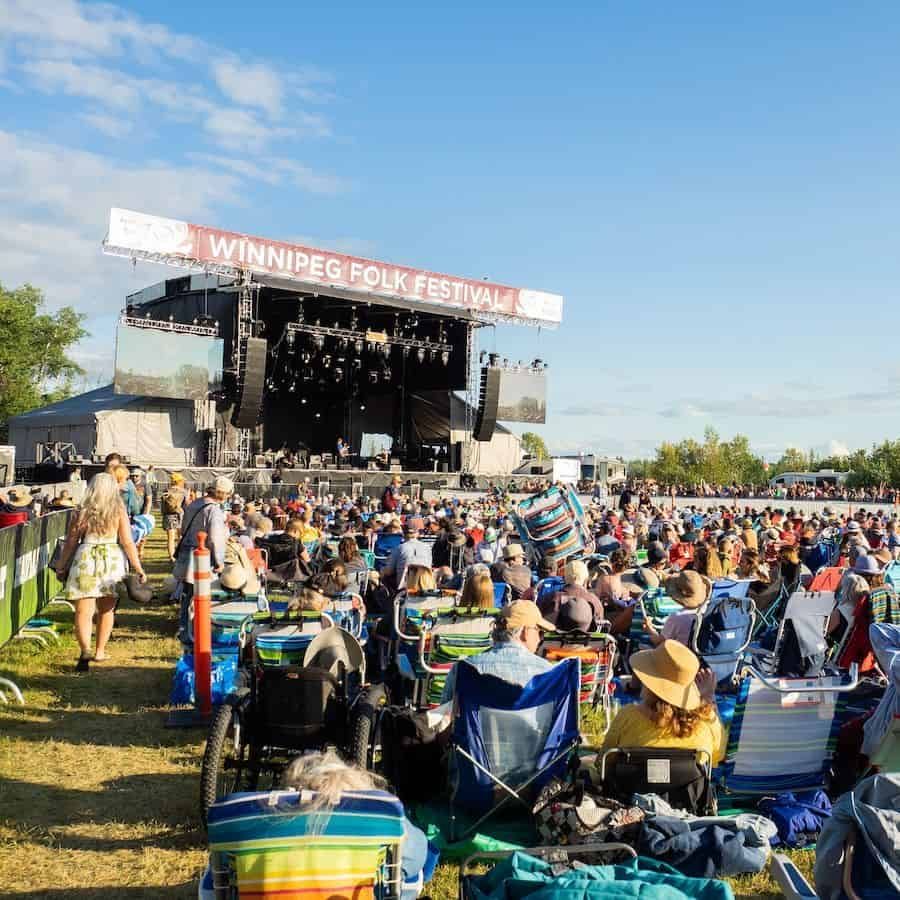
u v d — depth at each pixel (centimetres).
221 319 3991
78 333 7081
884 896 328
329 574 862
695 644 785
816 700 533
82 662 943
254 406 3728
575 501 1534
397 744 558
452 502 2620
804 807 524
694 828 460
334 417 5141
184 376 3762
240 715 538
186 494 1962
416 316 4456
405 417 4944
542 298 4628
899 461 7581
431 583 870
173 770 659
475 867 483
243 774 620
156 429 3869
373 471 4075
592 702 762
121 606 1376
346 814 320
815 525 2191
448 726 554
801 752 537
